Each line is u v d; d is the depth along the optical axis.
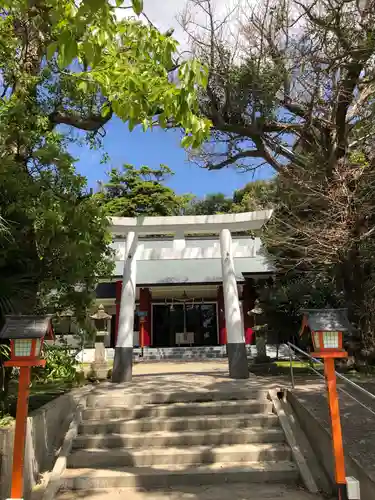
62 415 6.63
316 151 10.52
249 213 10.70
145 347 20.38
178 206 27.92
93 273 6.54
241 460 5.61
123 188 27.56
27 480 4.93
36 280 5.54
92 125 9.14
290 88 10.41
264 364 12.24
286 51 9.77
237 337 9.96
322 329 4.45
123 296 10.51
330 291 11.01
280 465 5.39
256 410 6.87
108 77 4.50
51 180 5.54
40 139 5.91
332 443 4.72
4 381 5.54
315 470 5.20
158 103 4.25
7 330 4.30
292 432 6.05
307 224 9.45
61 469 5.34
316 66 9.38
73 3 3.42
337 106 9.45
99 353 10.26
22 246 5.34
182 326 22.75
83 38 3.58
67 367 6.99
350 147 10.51
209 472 5.22
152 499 4.70
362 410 6.00
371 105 9.63
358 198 8.91
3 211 5.08
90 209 5.67
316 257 9.50
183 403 7.15
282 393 7.30
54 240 5.23
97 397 7.22
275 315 12.08
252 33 10.36
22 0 4.19
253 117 10.85
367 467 4.13
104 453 5.64
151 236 20.98
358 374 9.40
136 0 3.07
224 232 10.91
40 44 7.60
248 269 20.64
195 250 11.55
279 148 11.97
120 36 4.56
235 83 10.40
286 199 10.18
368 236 9.06
